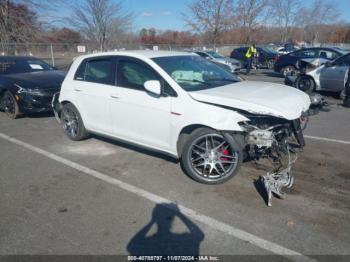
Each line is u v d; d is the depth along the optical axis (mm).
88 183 4195
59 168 4699
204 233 3107
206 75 4770
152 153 5191
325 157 4895
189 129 4152
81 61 5656
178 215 3416
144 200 3738
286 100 3996
